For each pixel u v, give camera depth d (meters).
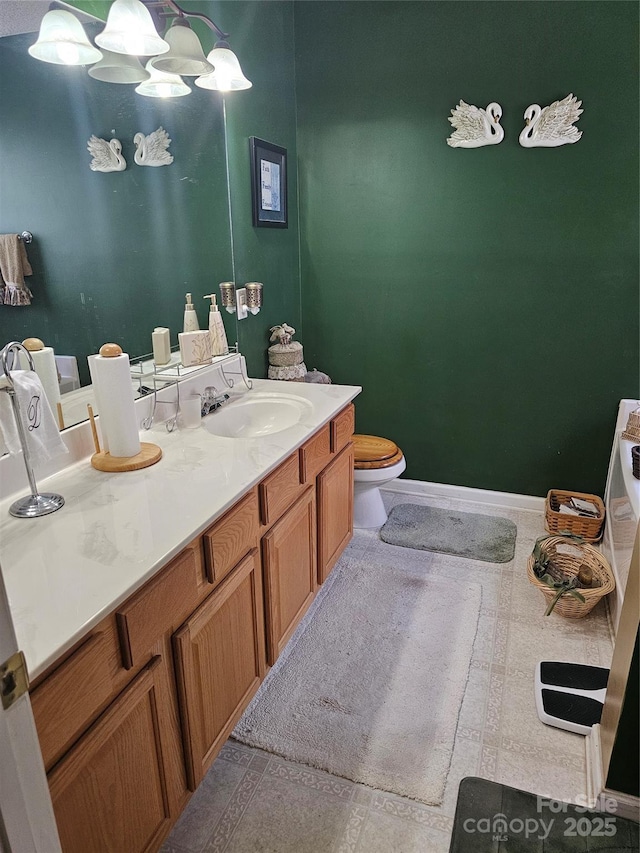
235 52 2.30
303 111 2.88
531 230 2.65
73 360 1.59
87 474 1.50
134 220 1.80
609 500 2.59
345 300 3.07
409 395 3.08
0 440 1.34
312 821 1.44
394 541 2.71
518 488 3.01
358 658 1.99
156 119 1.86
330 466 2.14
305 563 1.97
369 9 2.65
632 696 1.34
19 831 0.66
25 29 1.36
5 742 0.63
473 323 2.86
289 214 2.93
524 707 1.78
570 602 2.11
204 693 1.36
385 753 1.62
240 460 1.59
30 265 1.42
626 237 2.53
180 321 2.09
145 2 1.71
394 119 2.74
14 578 1.04
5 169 1.34
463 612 2.21
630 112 2.40
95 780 1.02
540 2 2.40
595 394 2.75
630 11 2.31
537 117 2.50
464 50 2.55
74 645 0.96
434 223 2.80
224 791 1.52
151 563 1.09
